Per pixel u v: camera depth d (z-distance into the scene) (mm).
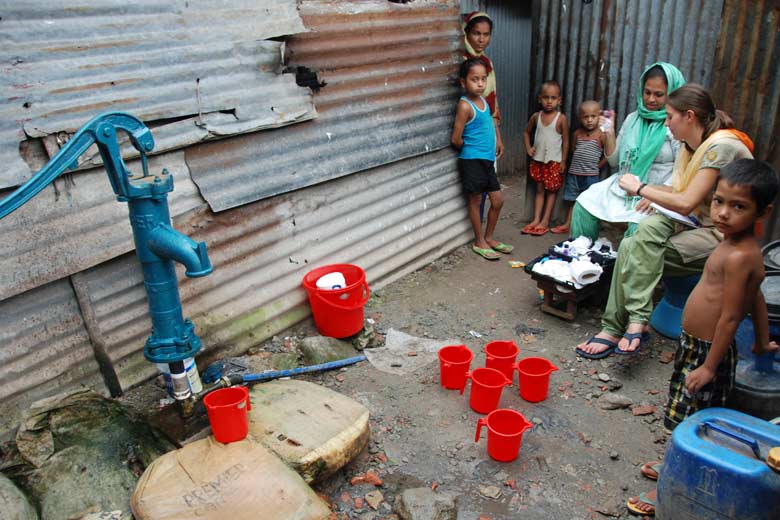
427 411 3064
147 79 2791
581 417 3016
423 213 4695
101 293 2869
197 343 2635
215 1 3004
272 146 3447
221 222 3254
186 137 2971
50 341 2738
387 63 4086
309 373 3355
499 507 2463
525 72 7105
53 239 2627
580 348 3568
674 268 3391
